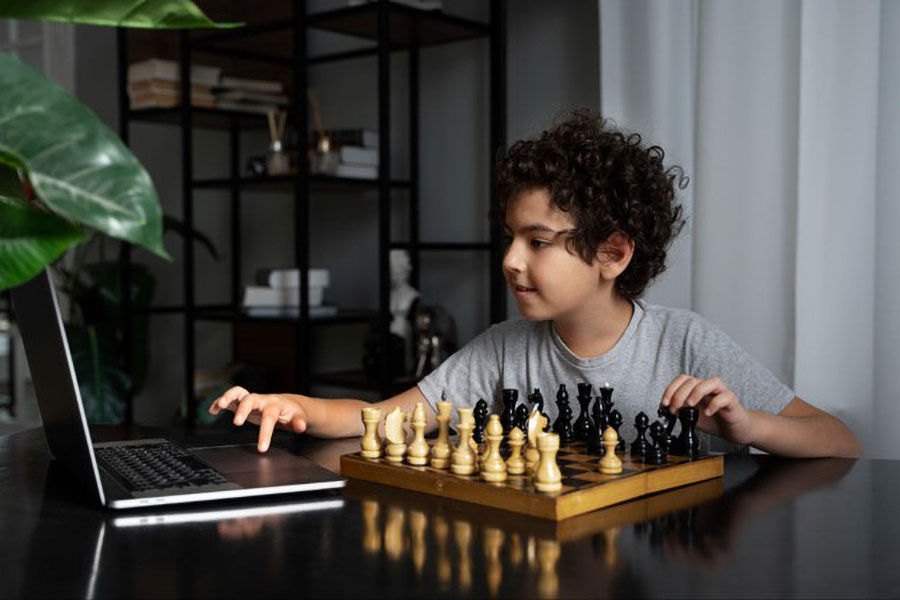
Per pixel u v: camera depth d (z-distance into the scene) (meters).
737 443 1.23
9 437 1.48
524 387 1.55
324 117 3.33
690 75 2.25
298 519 0.95
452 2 2.92
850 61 1.93
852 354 1.95
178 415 3.62
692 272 2.19
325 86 3.32
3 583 0.76
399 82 3.08
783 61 2.06
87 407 3.29
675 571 0.78
